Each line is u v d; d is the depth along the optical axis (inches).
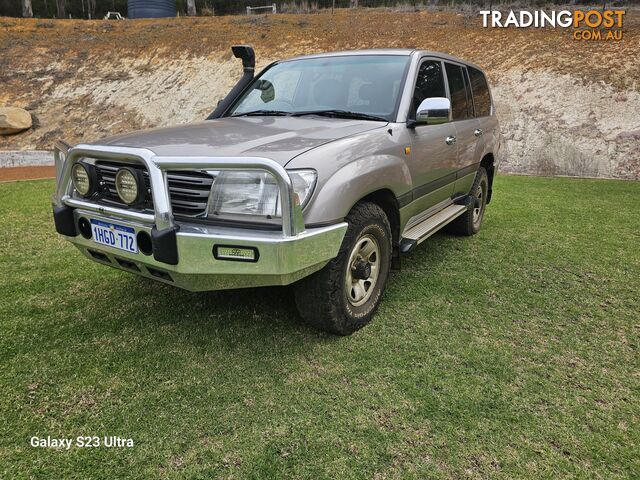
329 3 1117.1
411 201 132.0
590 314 128.8
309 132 110.1
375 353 106.3
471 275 157.2
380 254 119.9
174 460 74.7
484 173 202.1
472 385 95.0
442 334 116.0
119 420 83.5
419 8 848.9
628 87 502.6
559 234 211.5
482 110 199.3
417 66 139.8
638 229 220.8
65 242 187.2
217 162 83.4
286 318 122.3
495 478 71.8
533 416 85.9
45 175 409.4
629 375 99.7
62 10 1202.6
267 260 85.1
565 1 844.6
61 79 743.7
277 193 88.0
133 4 1011.9
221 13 1321.4
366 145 109.3
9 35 824.9
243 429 81.7
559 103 514.6
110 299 133.3
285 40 754.2
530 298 138.8
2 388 91.4
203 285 93.7
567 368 101.9
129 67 759.1
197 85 705.6
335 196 96.1
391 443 78.7
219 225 90.2
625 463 75.1
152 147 97.1
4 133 643.5
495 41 637.3
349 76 140.6
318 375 97.6
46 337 111.3
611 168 441.1
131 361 101.7
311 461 74.7
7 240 188.2
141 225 92.5
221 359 103.2
